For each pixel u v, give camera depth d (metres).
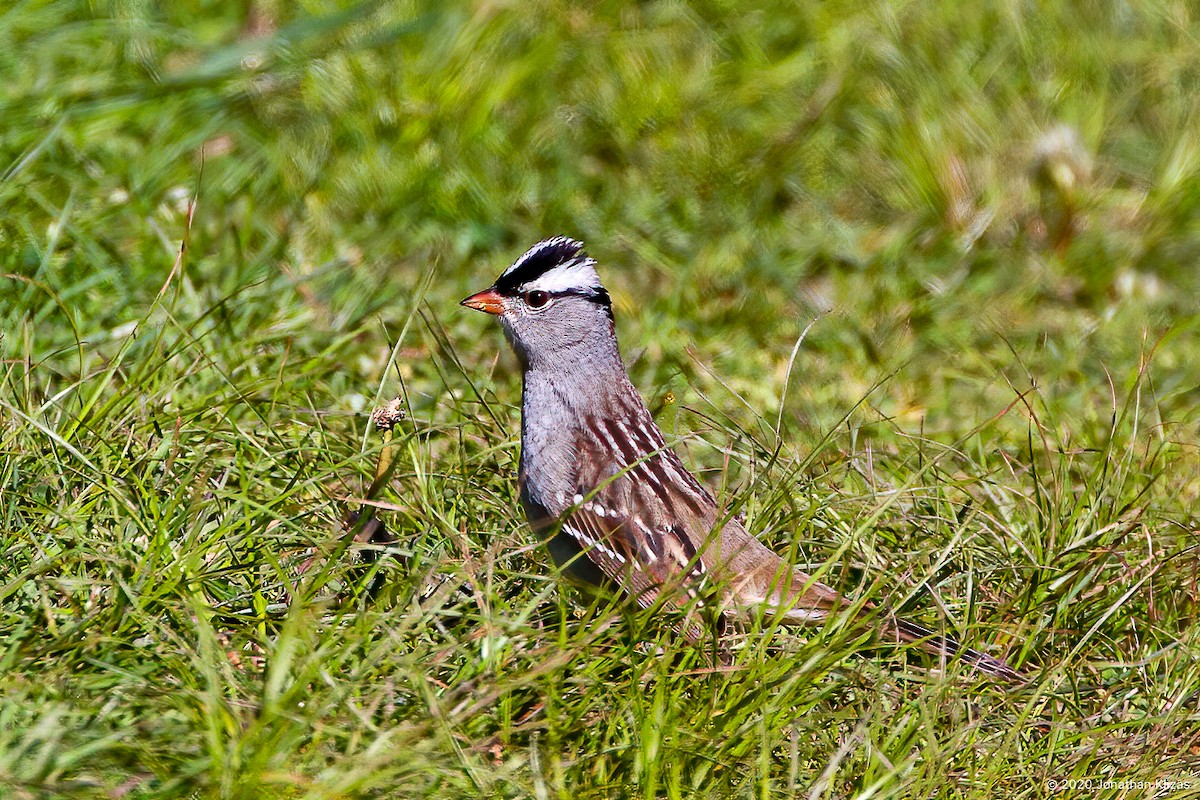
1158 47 17.98
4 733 6.83
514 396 12.11
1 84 14.99
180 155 14.44
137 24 16.11
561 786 7.23
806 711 7.82
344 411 10.60
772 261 14.66
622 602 8.82
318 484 9.38
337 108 15.63
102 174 13.79
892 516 9.99
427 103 15.84
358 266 13.51
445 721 7.09
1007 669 8.53
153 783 6.84
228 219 13.87
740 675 7.96
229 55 15.84
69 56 15.75
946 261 15.30
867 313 14.24
